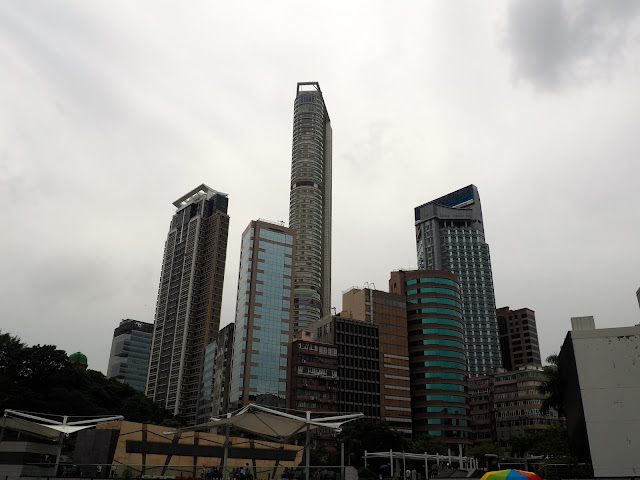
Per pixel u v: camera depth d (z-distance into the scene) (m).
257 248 161.75
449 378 155.75
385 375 154.25
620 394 32.25
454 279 169.88
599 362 33.22
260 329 150.88
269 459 58.28
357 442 99.31
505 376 177.75
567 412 44.34
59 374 89.44
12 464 36.31
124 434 46.84
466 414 153.88
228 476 35.84
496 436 172.88
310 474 34.56
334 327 153.50
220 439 54.69
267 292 157.12
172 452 50.00
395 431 103.94
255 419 34.84
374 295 164.00
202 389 171.62
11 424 41.66
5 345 92.81
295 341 147.62
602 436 31.77
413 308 167.12
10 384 82.44
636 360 32.69
